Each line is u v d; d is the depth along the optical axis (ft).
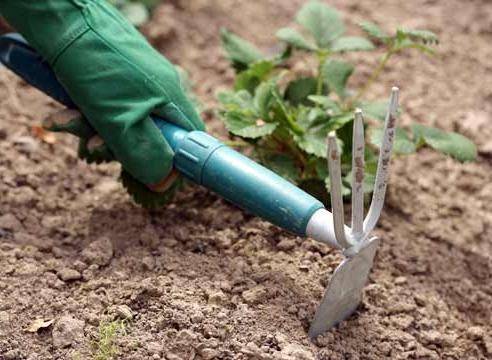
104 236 4.31
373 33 4.44
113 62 4.06
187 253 4.24
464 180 4.71
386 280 4.29
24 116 4.75
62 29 4.05
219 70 5.11
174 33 5.23
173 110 4.11
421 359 4.07
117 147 4.09
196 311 4.00
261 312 4.03
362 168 3.82
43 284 4.11
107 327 3.95
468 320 4.26
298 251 4.25
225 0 5.46
